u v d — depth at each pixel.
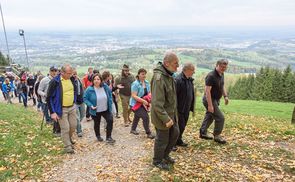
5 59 54.19
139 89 9.48
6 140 9.16
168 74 5.97
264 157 7.16
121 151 8.37
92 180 6.38
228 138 8.90
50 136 10.16
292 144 8.20
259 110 21.22
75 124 8.61
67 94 8.15
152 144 8.84
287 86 55.78
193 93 7.75
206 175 6.21
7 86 21.94
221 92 8.02
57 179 6.47
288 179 6.00
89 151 8.45
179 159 7.18
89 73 13.48
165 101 6.11
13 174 6.62
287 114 19.50
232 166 6.67
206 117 8.64
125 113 11.67
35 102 20.28
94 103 9.06
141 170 6.66
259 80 61.16
